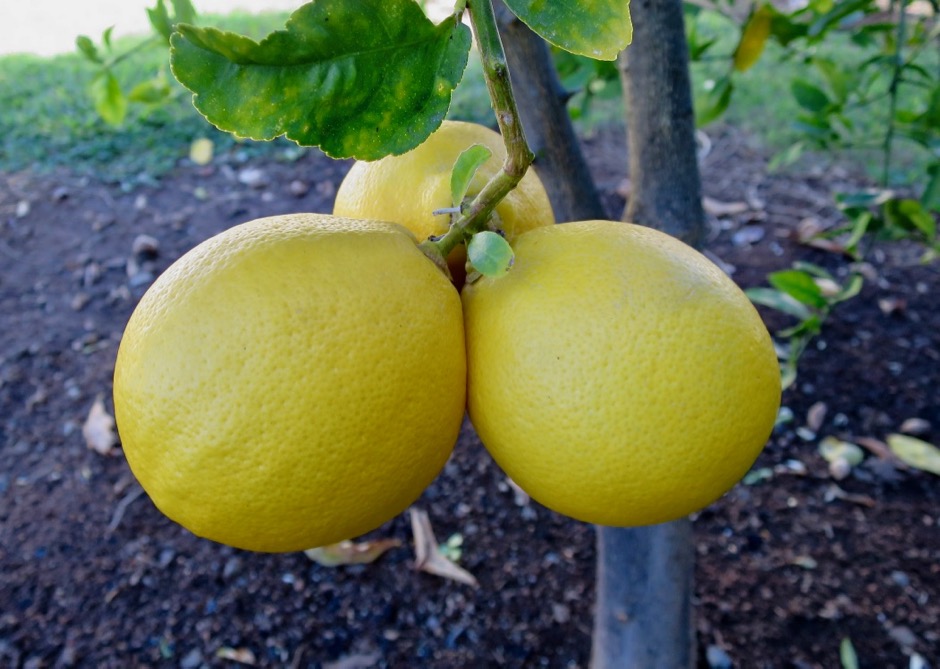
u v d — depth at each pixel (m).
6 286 0.93
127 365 0.17
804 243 0.93
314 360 0.16
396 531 0.66
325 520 0.17
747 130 1.14
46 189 1.05
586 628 0.58
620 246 0.18
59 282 0.93
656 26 0.29
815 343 0.82
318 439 0.16
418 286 0.17
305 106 0.16
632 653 0.43
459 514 0.67
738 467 0.18
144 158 1.12
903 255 0.93
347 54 0.15
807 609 0.58
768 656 0.55
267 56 0.15
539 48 0.29
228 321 0.16
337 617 0.60
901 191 0.95
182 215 1.02
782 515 0.66
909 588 0.59
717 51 1.24
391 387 0.16
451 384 0.18
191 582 0.63
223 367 0.16
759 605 0.59
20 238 0.99
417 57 0.16
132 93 0.43
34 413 0.78
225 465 0.16
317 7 0.15
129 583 0.63
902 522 0.65
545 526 0.66
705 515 0.66
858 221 0.49
